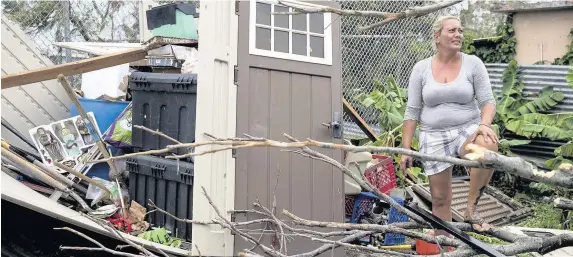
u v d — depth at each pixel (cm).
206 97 399
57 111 579
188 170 434
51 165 500
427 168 397
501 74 1055
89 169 508
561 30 1073
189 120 443
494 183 909
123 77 604
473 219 299
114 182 493
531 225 711
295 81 444
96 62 513
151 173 468
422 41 1005
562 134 865
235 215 405
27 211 445
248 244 408
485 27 1308
